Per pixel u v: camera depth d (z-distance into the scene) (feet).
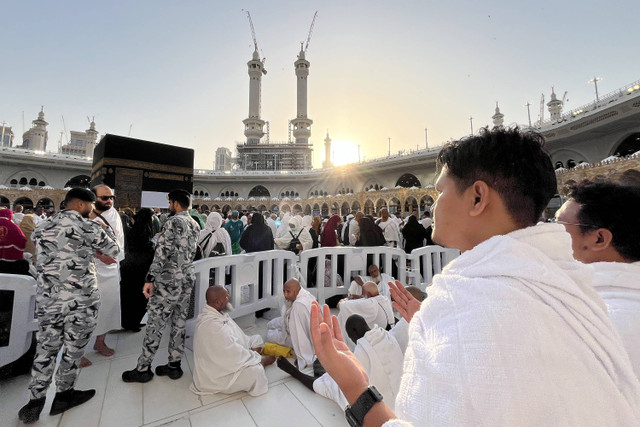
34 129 174.81
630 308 2.54
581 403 1.28
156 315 8.45
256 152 217.36
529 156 1.79
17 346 8.23
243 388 7.79
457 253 17.84
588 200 3.09
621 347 1.58
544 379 1.25
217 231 13.96
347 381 1.90
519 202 1.81
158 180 38.42
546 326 1.35
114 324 10.52
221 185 164.86
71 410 7.15
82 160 124.88
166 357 10.15
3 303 8.35
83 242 7.36
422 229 21.99
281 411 7.21
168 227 8.54
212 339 7.85
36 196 105.29
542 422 1.22
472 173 1.87
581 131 78.54
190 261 8.98
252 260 12.62
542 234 1.72
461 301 1.54
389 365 6.59
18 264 9.63
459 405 1.27
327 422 6.84
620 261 2.95
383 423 1.64
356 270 15.55
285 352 9.91
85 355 10.17
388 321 10.19
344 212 128.26
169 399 7.63
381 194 105.19
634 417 1.33
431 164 124.98
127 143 36.37
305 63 235.81
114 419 6.88
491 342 1.31
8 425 6.69
